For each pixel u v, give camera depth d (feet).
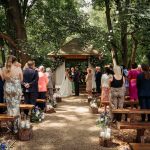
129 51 94.43
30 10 95.40
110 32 67.77
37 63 87.25
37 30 84.28
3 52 101.91
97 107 47.93
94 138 32.50
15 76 33.17
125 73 51.16
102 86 46.03
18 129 32.50
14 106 33.06
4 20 98.73
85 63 100.94
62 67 81.97
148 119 36.65
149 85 36.22
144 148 21.48
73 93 85.46
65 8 97.60
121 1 58.08
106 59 90.89
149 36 61.46
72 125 38.68
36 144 30.27
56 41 76.43
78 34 72.18
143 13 50.11
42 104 47.98
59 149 28.84
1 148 26.45
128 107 46.14
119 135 33.32
